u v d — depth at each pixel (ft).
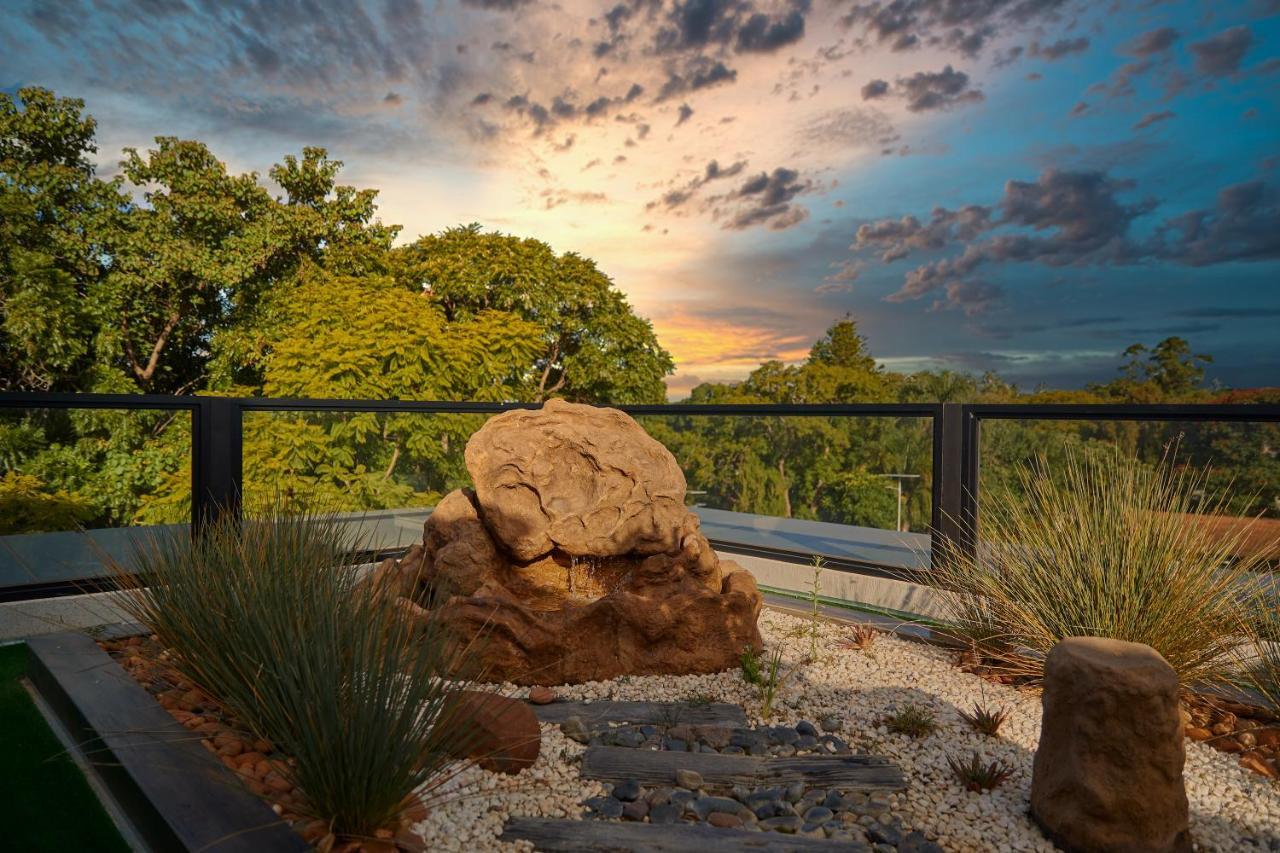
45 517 15.55
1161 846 7.11
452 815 7.56
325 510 17.20
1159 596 11.18
